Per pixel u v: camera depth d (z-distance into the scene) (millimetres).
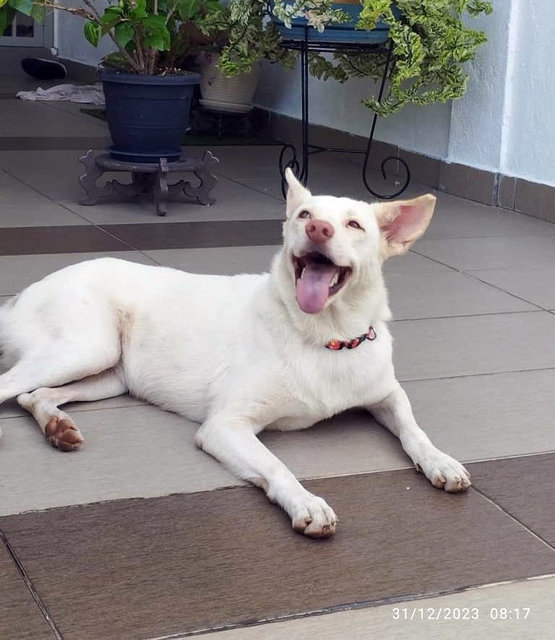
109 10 3164
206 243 2975
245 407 1678
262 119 5145
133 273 1896
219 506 1523
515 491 1632
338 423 1827
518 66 3539
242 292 1819
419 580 1372
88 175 3369
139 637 1225
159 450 1689
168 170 3283
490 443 1798
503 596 1348
